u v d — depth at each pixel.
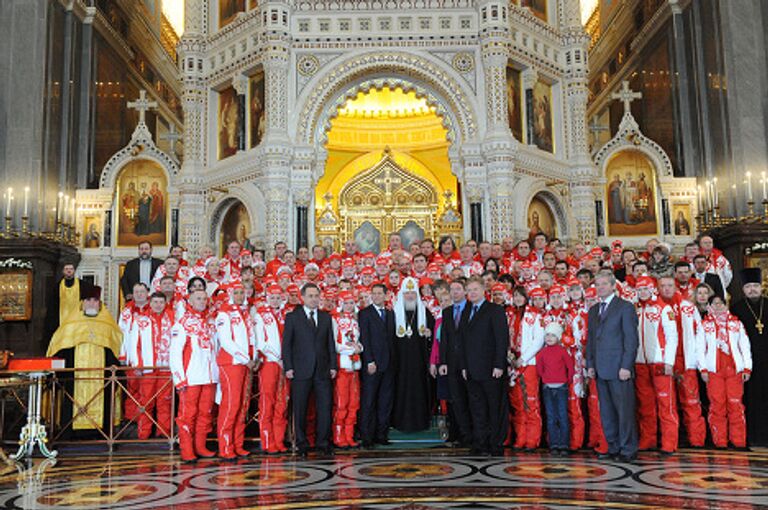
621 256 12.77
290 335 9.36
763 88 17.55
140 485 7.45
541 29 19.80
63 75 20.23
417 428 10.37
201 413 9.25
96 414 10.52
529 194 18.45
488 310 9.21
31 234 17.36
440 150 25.97
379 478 7.57
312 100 18.41
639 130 21.77
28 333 17.22
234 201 19.11
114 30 23.11
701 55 19.56
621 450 8.54
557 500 6.39
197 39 20.23
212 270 11.55
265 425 9.51
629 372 8.37
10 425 11.80
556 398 9.23
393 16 18.73
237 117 19.31
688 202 19.78
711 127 18.94
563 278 11.43
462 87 18.52
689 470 7.86
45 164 18.66
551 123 20.12
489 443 9.20
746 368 9.53
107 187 20.61
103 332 10.85
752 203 16.20
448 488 6.98
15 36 18.53
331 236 23.20
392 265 12.41
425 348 10.69
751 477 7.44
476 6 18.70
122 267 20.41
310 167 18.16
